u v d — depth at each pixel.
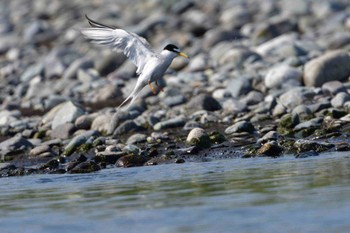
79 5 53.31
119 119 18.30
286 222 8.49
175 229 8.53
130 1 51.69
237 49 27.03
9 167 14.94
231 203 9.71
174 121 18.20
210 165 13.55
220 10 43.75
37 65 32.19
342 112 17.00
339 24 34.06
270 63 25.44
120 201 10.48
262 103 19.48
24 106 25.31
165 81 24.97
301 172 11.76
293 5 39.69
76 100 24.91
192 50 31.81
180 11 44.72
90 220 9.34
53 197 11.28
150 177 12.62
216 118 18.58
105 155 14.88
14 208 10.53
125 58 30.00
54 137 18.66
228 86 22.00
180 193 10.73
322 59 21.19
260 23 36.47
